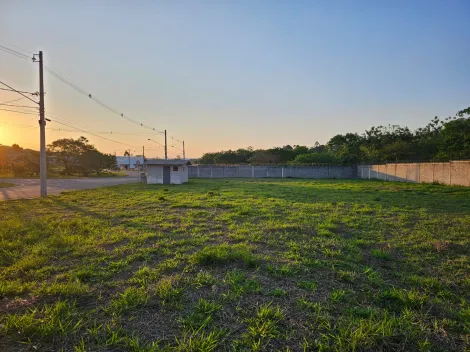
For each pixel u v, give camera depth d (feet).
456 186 62.34
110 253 15.75
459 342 8.18
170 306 9.75
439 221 24.89
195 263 13.97
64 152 145.28
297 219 25.31
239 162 163.43
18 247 16.90
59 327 8.26
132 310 9.50
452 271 13.75
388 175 92.27
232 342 7.86
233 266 13.74
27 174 129.59
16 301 10.07
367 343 7.84
